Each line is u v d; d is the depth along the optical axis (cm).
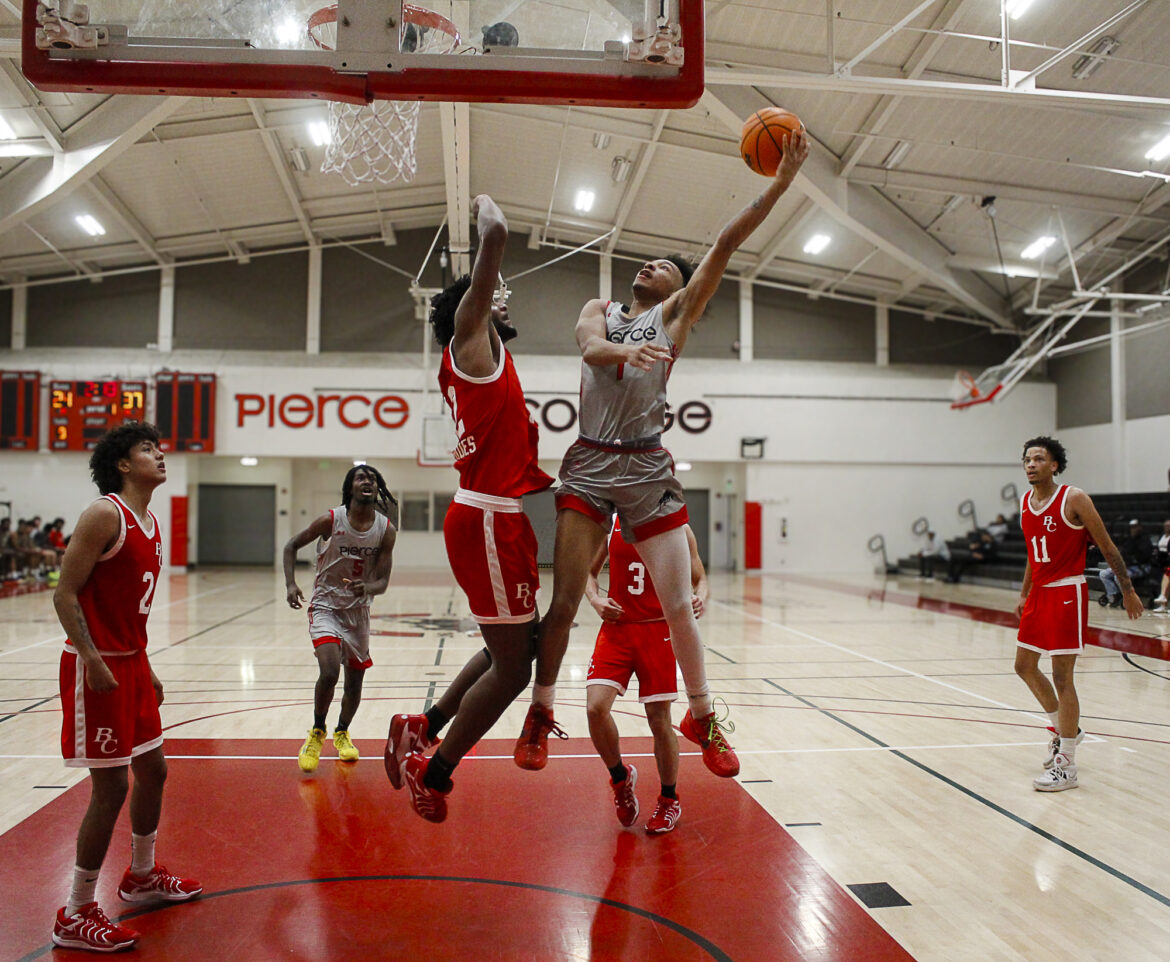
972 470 2012
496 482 242
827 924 266
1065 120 1159
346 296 1908
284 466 2145
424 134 1476
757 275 1970
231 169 1507
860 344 2009
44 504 1814
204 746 481
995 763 455
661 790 377
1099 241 1482
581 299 1911
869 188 1452
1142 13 961
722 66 1091
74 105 1196
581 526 246
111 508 262
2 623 1045
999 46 1038
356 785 408
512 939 253
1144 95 1100
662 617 355
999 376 1972
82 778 416
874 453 1992
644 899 283
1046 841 341
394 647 878
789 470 1995
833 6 998
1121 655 824
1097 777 431
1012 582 1593
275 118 1350
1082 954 249
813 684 681
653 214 1695
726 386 1966
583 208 1698
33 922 265
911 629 1039
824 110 1233
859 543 2000
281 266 1903
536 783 414
